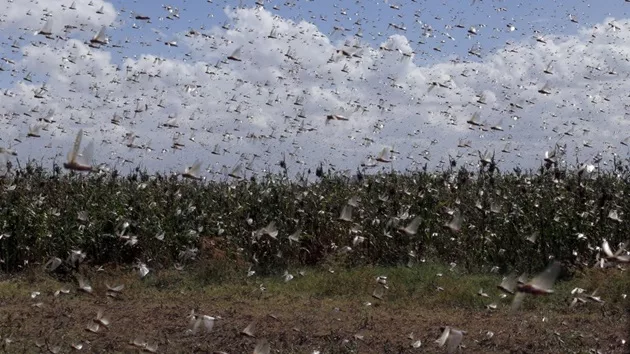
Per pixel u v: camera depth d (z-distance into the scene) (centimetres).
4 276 1390
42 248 1427
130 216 1489
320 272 1358
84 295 1149
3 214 1436
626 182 1487
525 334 906
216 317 957
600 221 1334
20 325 924
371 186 1550
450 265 1351
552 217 1349
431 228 1437
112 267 1402
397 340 877
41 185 1562
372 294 1082
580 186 1363
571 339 870
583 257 1315
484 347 853
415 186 1580
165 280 1291
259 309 1056
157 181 1673
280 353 825
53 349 792
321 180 1656
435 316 1016
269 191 1544
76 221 1445
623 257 486
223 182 1636
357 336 854
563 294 1109
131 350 822
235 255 1438
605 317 990
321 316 1007
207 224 1530
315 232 1502
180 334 902
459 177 1555
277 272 1402
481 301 1100
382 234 1420
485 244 1387
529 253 1348
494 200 1461
